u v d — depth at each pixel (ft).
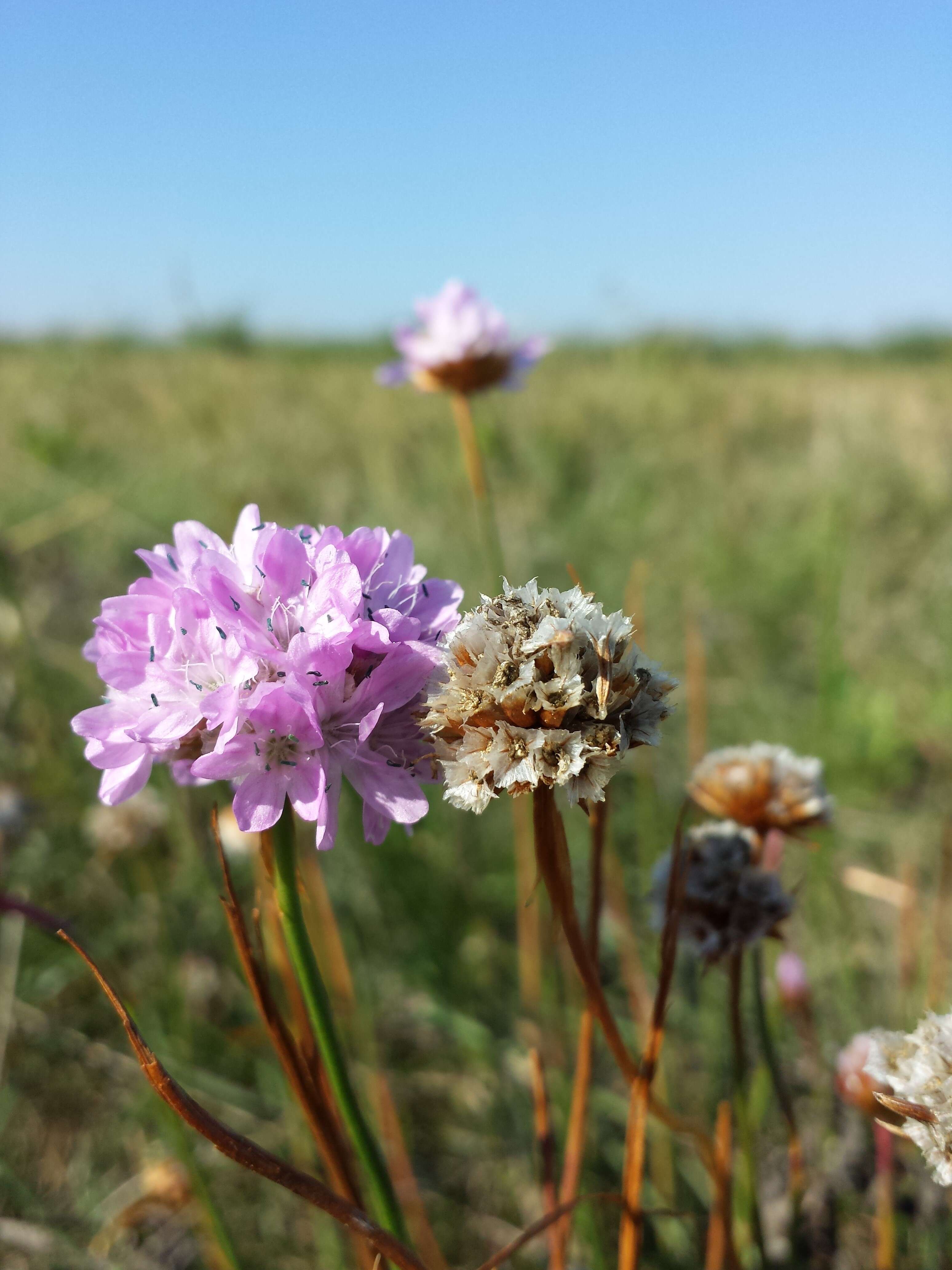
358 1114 0.25
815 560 1.03
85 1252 0.47
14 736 0.76
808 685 0.88
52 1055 0.57
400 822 0.26
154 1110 0.48
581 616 0.23
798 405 1.89
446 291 0.70
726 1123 0.32
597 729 0.22
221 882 0.65
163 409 1.79
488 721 0.23
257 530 0.27
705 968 0.33
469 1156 0.54
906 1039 0.26
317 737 0.24
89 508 0.93
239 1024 0.60
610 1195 0.28
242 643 0.24
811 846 0.36
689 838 0.27
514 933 0.68
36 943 0.62
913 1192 0.43
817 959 0.57
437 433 1.55
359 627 0.24
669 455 1.55
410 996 0.63
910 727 0.77
